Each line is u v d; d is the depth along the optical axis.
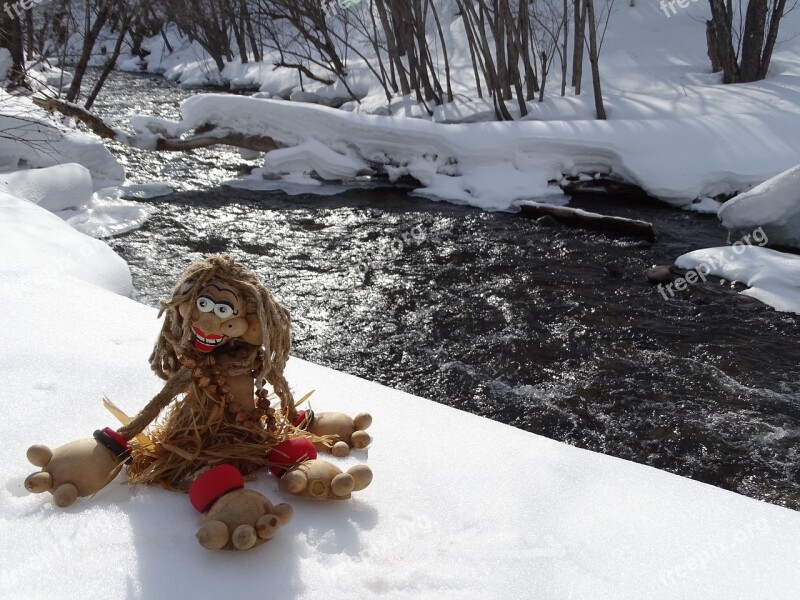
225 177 13.62
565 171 12.69
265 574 2.29
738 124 12.75
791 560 2.52
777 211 9.65
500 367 6.73
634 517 2.73
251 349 2.80
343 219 11.29
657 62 19.09
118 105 20.70
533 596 2.28
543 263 9.35
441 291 8.49
